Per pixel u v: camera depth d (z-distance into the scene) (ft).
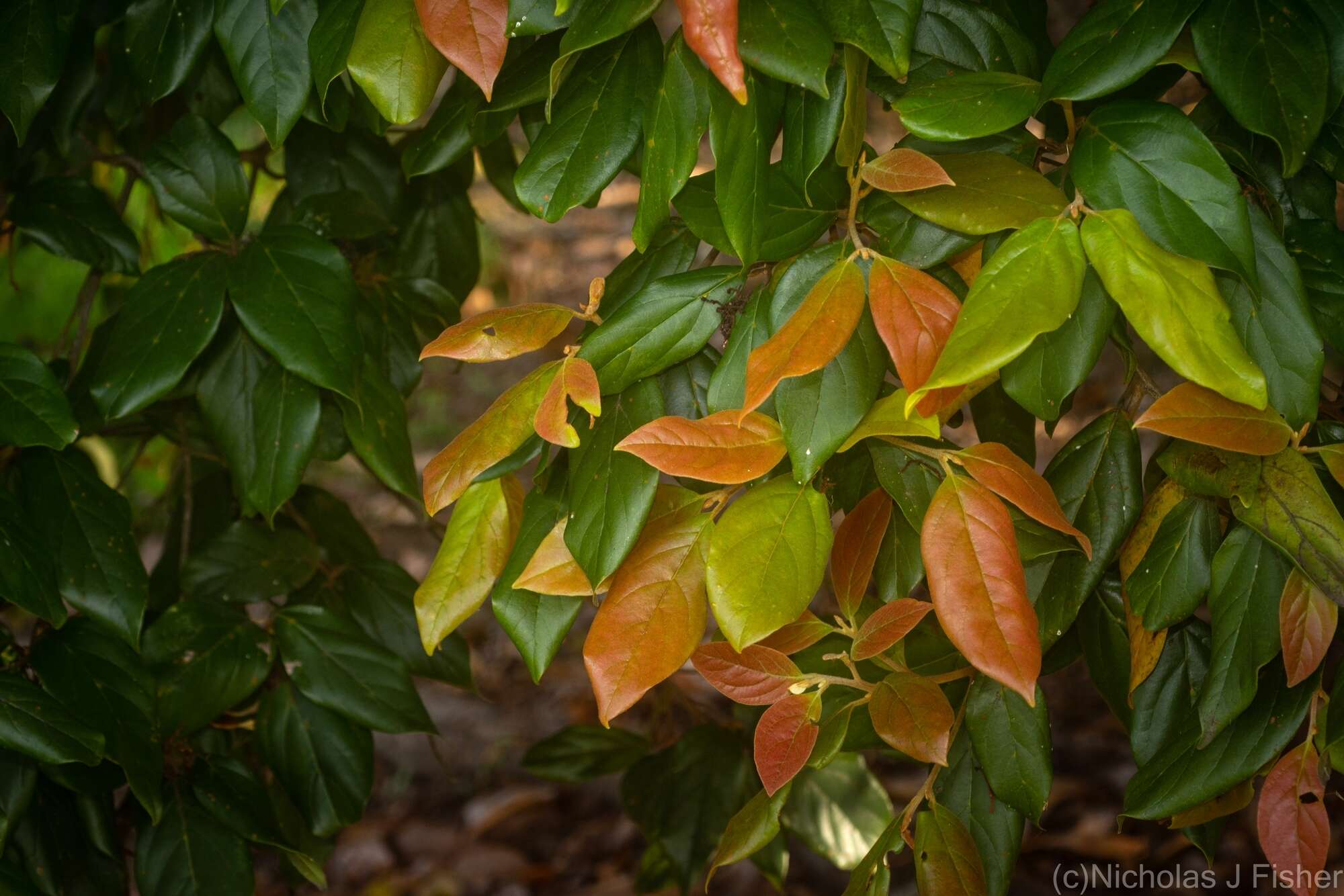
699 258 4.78
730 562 3.98
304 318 4.51
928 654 4.34
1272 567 4.04
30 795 4.52
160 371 4.53
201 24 4.53
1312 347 3.98
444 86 10.88
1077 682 10.22
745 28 3.91
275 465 4.65
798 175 4.08
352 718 4.81
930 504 3.95
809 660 4.36
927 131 3.96
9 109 4.41
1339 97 3.97
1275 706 4.10
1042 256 3.85
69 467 4.63
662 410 4.09
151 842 4.76
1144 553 4.18
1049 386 3.98
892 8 3.94
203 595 5.00
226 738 5.21
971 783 4.34
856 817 5.31
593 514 4.02
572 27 3.94
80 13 4.75
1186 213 3.86
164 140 4.71
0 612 5.78
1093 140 3.94
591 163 4.08
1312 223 4.15
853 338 3.98
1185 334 3.82
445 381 16.75
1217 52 3.92
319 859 5.39
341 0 4.20
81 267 7.45
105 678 4.57
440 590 4.30
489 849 9.49
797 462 3.95
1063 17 9.12
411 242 5.38
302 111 4.40
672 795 5.36
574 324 16.87
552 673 11.84
